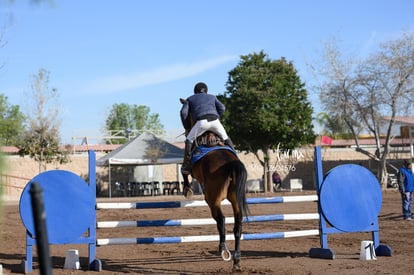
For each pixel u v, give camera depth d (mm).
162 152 39469
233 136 42469
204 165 9000
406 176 18906
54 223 9547
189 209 26531
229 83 42844
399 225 17078
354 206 10742
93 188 9977
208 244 13312
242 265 9750
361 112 41562
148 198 36344
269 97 41062
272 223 18234
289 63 43188
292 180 42719
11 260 11039
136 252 12117
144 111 102625
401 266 9289
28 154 42156
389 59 40531
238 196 8305
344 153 51375
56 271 9531
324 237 10656
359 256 10672
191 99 10102
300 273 8766
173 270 9406
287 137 42281
